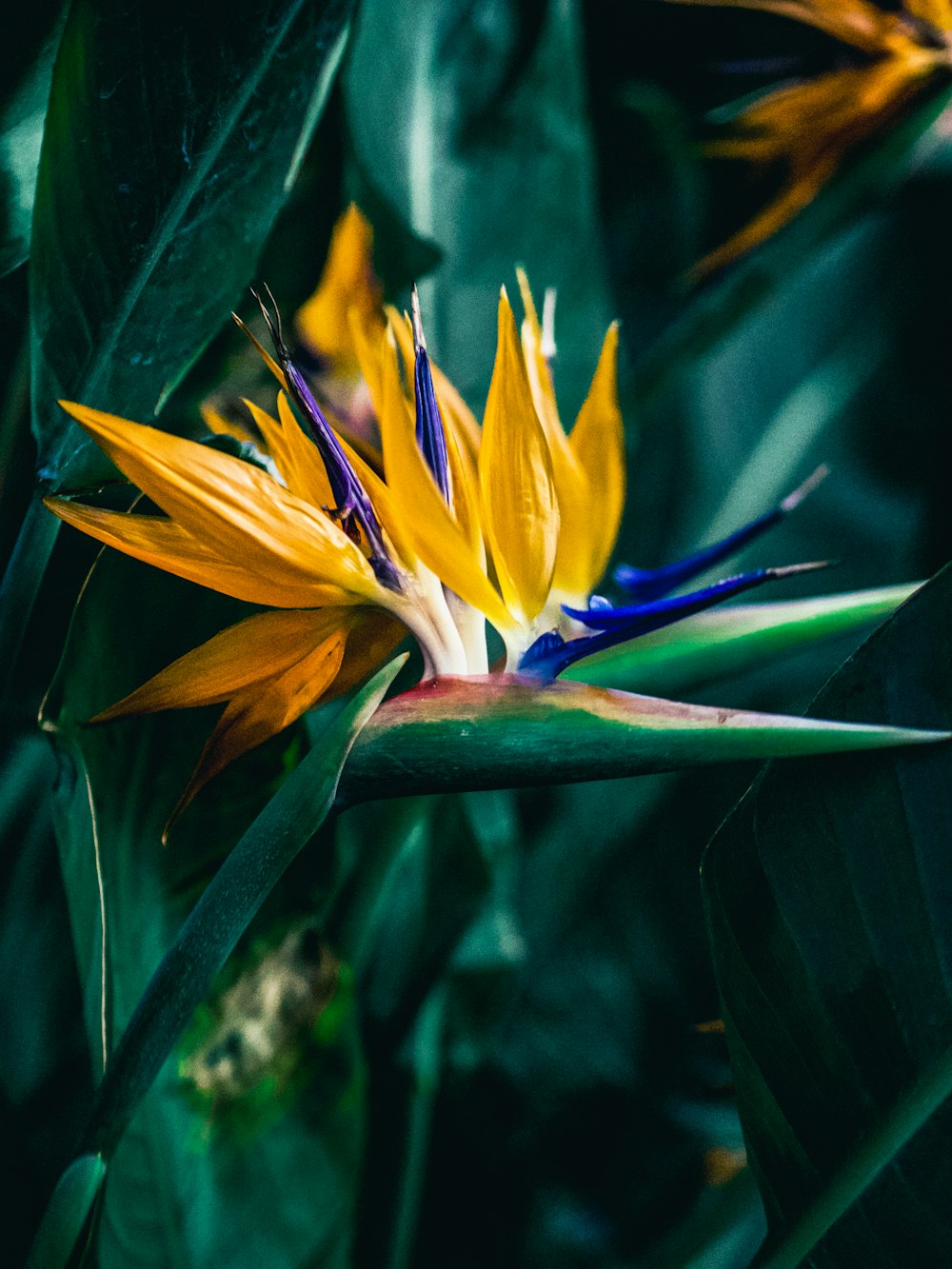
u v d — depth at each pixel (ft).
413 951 2.56
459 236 2.56
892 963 1.56
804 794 1.60
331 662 1.63
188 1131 1.94
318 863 1.92
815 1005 1.61
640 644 1.89
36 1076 2.41
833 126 2.43
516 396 1.59
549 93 2.62
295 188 1.96
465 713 1.50
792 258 2.54
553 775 1.50
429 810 2.24
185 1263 1.96
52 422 1.63
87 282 1.59
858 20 2.35
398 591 1.61
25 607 1.68
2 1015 2.39
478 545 1.63
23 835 2.47
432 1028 2.41
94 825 1.68
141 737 1.73
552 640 1.60
